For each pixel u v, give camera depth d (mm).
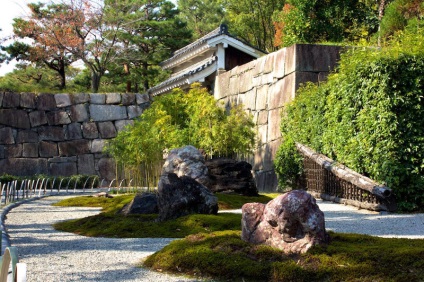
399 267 4902
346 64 11570
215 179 13102
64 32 26859
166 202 8531
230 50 22094
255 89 17984
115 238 7570
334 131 11945
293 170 14305
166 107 18172
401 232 7500
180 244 5965
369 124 10320
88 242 7250
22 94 23422
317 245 5227
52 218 10305
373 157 10258
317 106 13125
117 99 24719
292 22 20938
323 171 12547
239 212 10016
